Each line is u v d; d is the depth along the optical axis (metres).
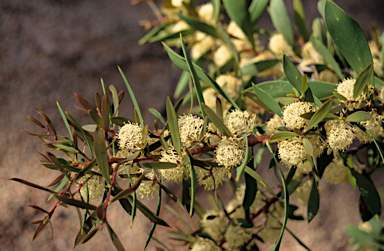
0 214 1.74
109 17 2.23
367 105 0.61
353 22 0.62
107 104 0.60
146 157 0.60
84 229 0.60
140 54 2.16
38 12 2.17
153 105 2.05
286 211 0.59
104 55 2.13
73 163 0.60
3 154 1.84
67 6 2.22
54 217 1.77
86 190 0.60
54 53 2.09
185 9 0.91
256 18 0.88
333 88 0.67
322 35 0.78
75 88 2.04
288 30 0.81
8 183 1.80
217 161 0.60
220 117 0.62
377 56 0.78
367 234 1.21
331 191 1.99
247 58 0.94
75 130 0.61
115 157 0.60
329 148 0.62
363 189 0.68
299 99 0.61
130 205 0.60
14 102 1.96
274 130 0.64
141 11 2.26
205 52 0.99
